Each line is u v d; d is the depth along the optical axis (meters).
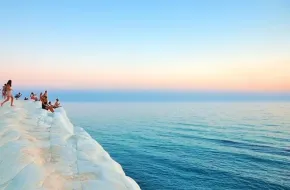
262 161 96.62
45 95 25.66
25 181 7.90
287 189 65.31
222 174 79.44
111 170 10.58
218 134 176.38
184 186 67.50
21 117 17.53
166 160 100.56
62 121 18.88
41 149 11.94
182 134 181.00
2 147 10.36
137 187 9.94
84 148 13.30
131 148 129.62
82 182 9.02
